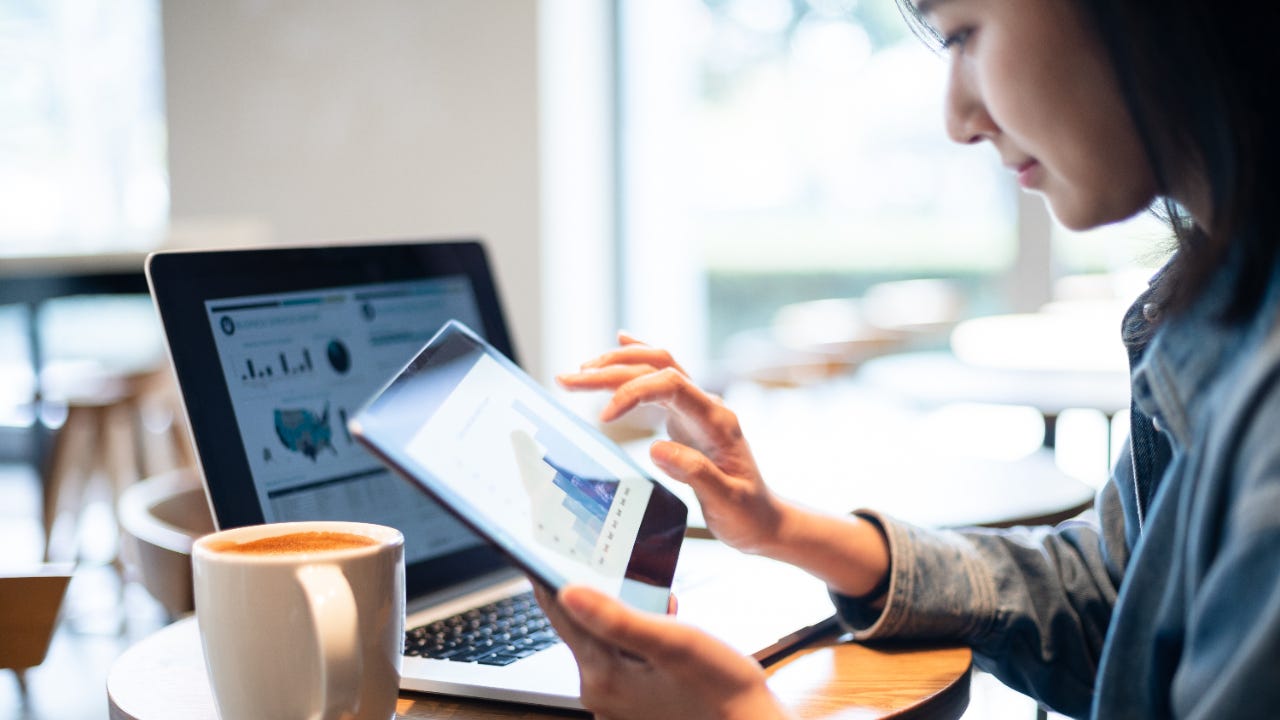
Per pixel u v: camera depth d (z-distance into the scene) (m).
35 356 3.78
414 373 0.65
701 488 0.77
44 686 1.84
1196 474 0.58
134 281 3.17
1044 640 0.84
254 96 4.58
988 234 4.43
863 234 4.59
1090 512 0.94
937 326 4.34
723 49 4.58
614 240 4.66
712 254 4.72
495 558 0.98
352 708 0.58
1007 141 0.69
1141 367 0.68
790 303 4.70
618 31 4.58
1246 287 0.56
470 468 0.62
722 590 0.89
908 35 4.43
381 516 0.91
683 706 0.56
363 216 4.48
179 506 1.24
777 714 0.56
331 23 4.43
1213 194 0.57
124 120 5.47
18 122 5.53
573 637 0.59
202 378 0.80
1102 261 4.23
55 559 3.18
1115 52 0.58
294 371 0.88
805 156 4.59
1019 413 4.64
